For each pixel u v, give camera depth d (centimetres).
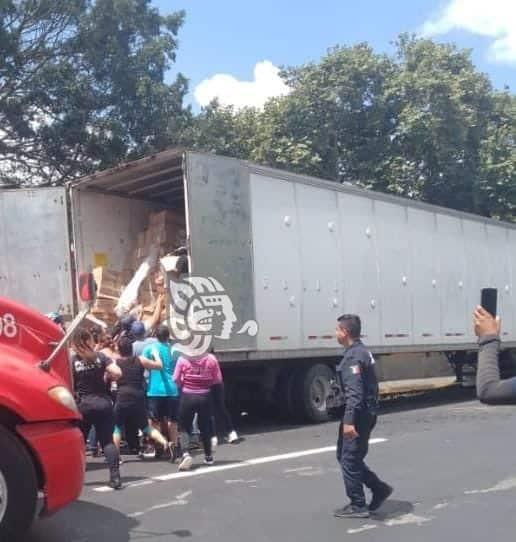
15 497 501
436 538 577
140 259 1243
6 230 1172
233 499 711
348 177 2530
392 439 1047
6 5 1923
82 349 763
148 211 1312
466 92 2508
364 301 1393
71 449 530
